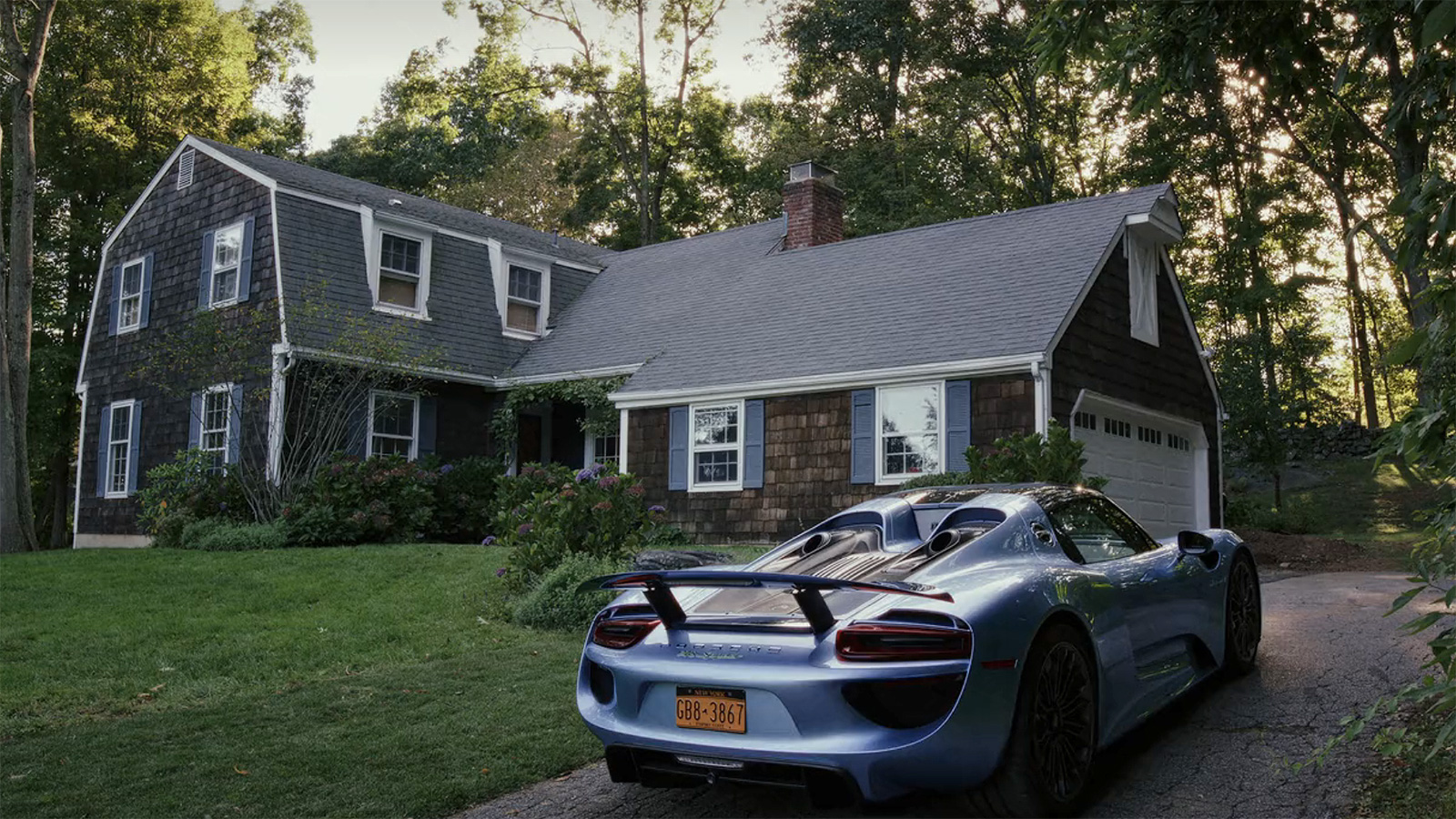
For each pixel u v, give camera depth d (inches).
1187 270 1005.2
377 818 144.7
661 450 579.5
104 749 177.0
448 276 695.1
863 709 121.4
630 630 144.3
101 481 707.4
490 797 155.6
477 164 1492.4
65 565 412.5
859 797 121.0
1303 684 197.0
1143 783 147.6
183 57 952.3
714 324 632.4
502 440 661.9
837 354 529.0
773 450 534.6
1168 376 594.2
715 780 132.0
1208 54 195.6
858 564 151.4
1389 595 317.1
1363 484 878.4
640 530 356.2
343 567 394.3
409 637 275.3
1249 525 677.3
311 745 177.9
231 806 148.8
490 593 336.8
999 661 123.2
